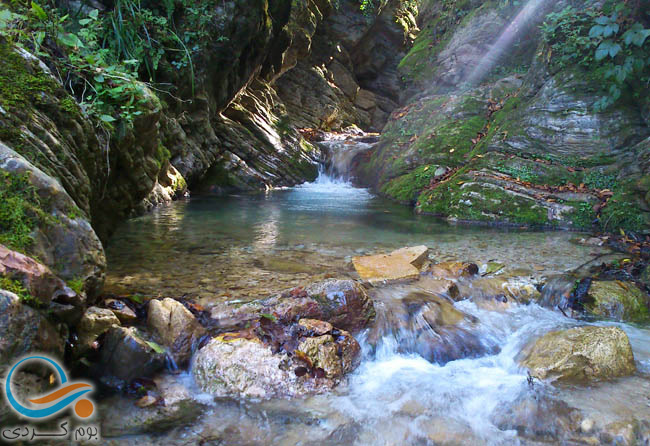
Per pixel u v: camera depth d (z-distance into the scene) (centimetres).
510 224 666
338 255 473
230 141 1098
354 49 1941
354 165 1277
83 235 262
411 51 1493
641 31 586
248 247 499
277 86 1620
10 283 211
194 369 276
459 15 1349
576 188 676
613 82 706
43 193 250
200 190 999
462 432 241
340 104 1817
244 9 875
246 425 241
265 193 1026
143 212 689
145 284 366
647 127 677
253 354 280
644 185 605
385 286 386
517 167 739
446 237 573
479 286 399
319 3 1560
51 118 337
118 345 266
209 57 855
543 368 290
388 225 647
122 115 448
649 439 233
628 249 520
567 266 448
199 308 320
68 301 239
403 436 238
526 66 1099
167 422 239
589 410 254
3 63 316
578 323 357
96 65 447
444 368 303
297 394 265
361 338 320
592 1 783
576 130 721
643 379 284
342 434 237
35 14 422
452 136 944
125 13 657
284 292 338
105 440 223
